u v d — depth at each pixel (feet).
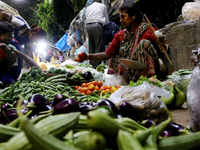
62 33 51.42
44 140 2.23
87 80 13.30
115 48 12.13
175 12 23.93
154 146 2.56
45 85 11.68
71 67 16.93
